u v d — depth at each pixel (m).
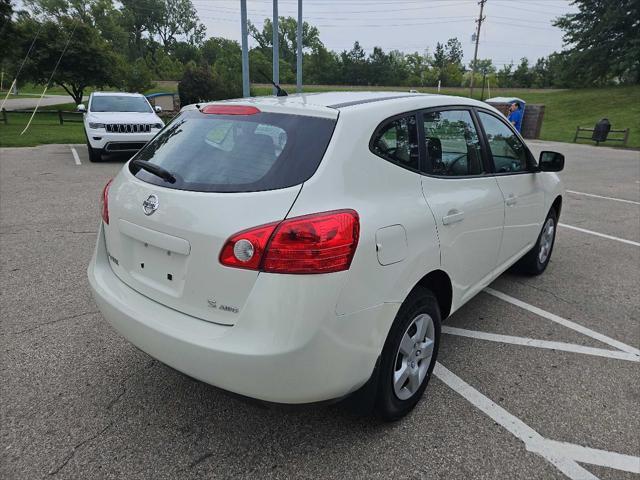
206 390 2.89
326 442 2.48
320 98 2.63
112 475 2.24
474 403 2.82
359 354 2.13
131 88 43.56
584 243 6.14
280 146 2.20
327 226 1.97
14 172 9.62
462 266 2.95
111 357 3.20
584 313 4.07
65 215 6.49
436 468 2.32
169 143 2.60
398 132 2.53
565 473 2.31
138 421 2.61
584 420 2.69
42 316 3.70
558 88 62.91
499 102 24.61
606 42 51.12
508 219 3.57
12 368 3.04
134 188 2.45
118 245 2.57
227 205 2.05
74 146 14.27
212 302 2.09
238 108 2.51
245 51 15.74
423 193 2.58
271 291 1.93
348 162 2.18
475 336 3.64
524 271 4.84
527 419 2.69
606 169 13.65
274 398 2.01
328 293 1.96
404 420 2.66
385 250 2.19
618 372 3.18
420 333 2.62
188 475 2.25
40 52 35.31
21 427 2.53
